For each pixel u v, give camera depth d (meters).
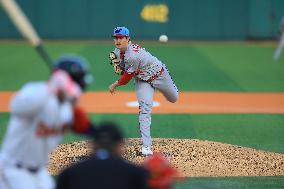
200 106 55.28
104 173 16.20
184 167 32.31
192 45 113.06
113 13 119.06
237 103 57.31
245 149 36.34
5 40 117.06
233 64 87.88
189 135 42.53
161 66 34.84
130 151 35.47
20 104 17.61
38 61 87.50
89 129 18.88
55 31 119.44
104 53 97.81
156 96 60.03
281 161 33.97
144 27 119.50
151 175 16.97
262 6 119.44
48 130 18.31
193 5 119.50
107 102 56.94
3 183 18.91
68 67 18.02
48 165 32.22
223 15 119.88
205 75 77.12
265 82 71.81
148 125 34.69
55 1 118.75
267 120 48.94
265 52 102.81
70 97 17.41
